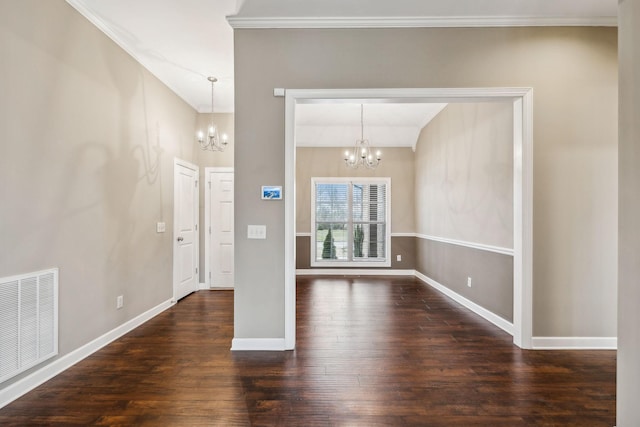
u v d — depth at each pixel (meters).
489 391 2.16
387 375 2.37
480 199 3.83
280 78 2.83
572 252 2.84
